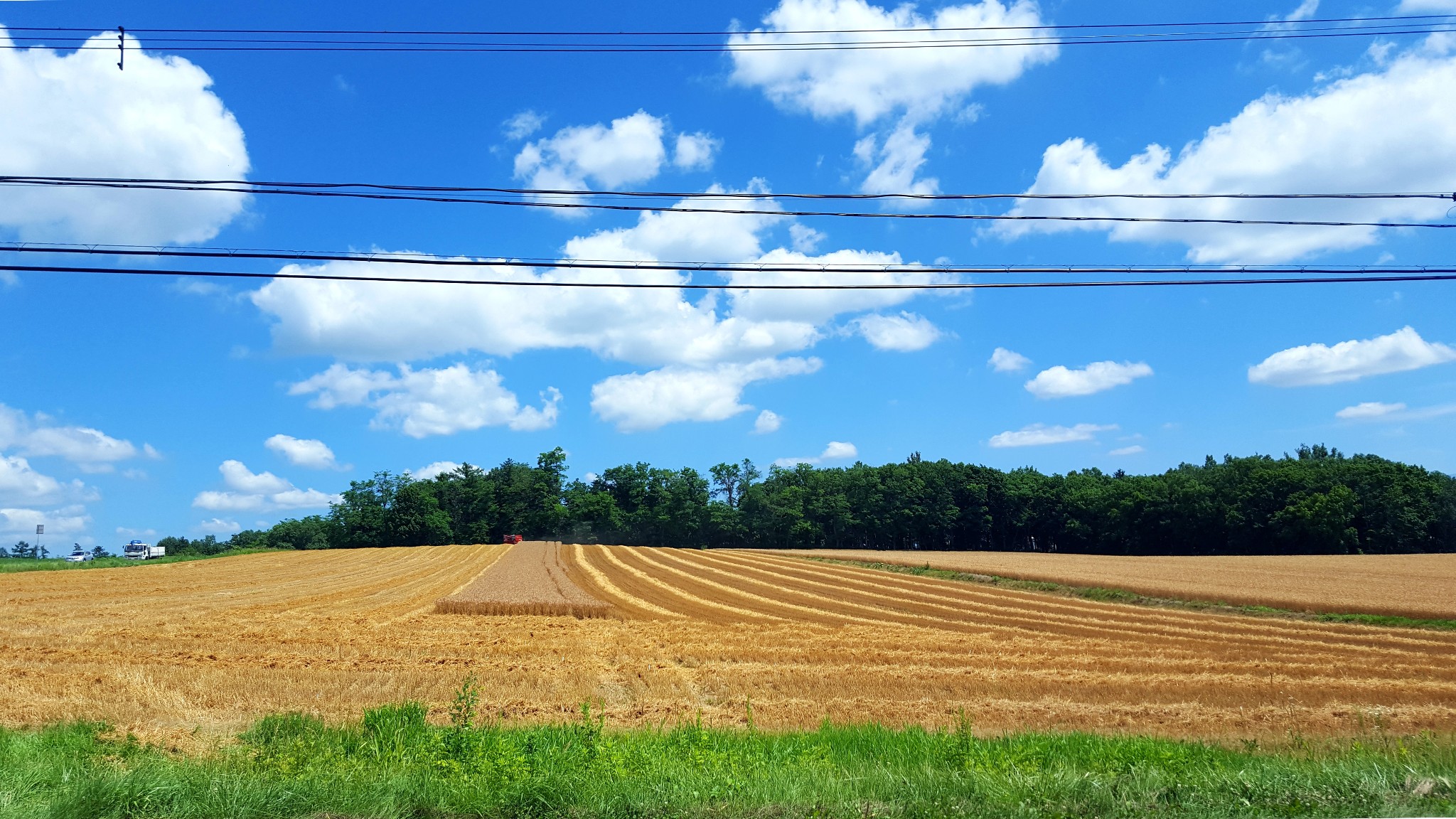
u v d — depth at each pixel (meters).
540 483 132.88
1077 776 8.51
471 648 24.06
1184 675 21.42
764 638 27.83
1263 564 65.31
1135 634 30.36
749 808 7.16
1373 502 83.19
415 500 124.44
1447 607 33.81
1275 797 7.94
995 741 11.45
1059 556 83.50
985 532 123.81
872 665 22.36
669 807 7.20
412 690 17.41
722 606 39.66
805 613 36.88
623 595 44.53
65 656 20.72
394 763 9.09
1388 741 13.48
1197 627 32.53
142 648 22.50
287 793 7.23
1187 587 44.53
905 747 10.73
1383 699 18.48
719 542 128.62
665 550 88.81
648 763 8.83
